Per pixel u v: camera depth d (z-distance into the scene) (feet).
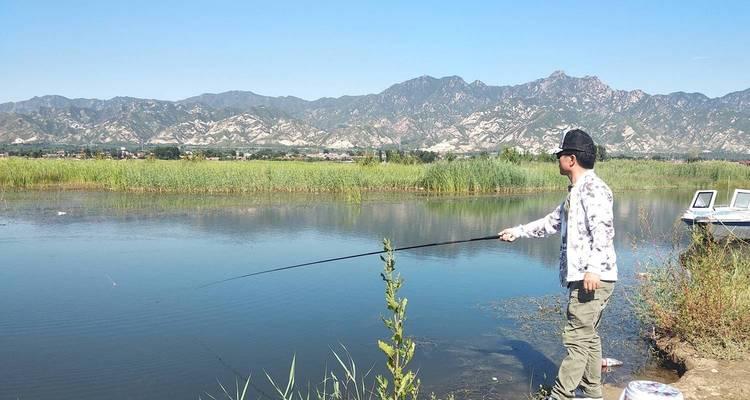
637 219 57.26
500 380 16.06
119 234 41.93
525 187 95.09
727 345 16.66
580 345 12.96
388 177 92.99
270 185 84.33
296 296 25.12
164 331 20.30
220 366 17.19
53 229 43.96
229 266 31.17
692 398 13.57
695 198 38.52
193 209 58.70
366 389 15.51
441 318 21.98
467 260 33.81
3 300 24.16
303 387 15.71
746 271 20.39
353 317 22.13
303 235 42.19
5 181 82.28
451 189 87.56
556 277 29.53
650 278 21.70
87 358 17.75
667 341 18.42
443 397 14.92
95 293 25.38
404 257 34.53
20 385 15.69
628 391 11.10
